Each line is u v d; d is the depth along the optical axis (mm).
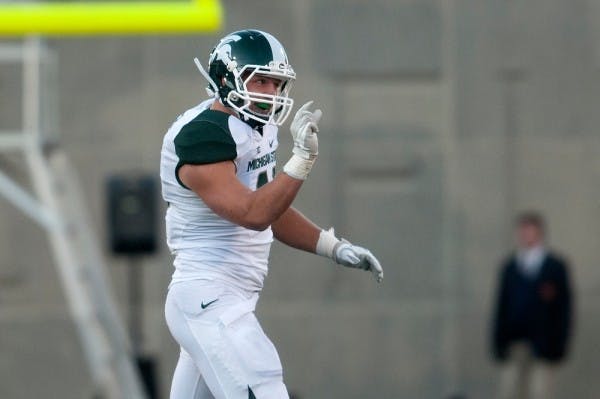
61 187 44906
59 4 38188
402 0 50375
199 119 18141
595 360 49531
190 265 18797
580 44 50094
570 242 50000
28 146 42906
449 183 50406
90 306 43188
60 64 49938
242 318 18703
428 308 50125
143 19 38062
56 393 50000
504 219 50156
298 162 17578
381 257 50406
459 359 49969
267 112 18297
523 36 50188
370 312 50188
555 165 50156
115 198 40906
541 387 44125
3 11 38344
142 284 49469
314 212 50344
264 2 50281
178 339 19000
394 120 50500
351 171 50469
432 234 50438
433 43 50406
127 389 41781
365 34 50500
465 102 50344
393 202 50469
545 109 50188
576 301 49781
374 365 50062
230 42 18188
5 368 50062
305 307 50156
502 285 44406
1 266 50125
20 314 50094
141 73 50125
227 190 17797
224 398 18578
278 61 18156
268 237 19297
